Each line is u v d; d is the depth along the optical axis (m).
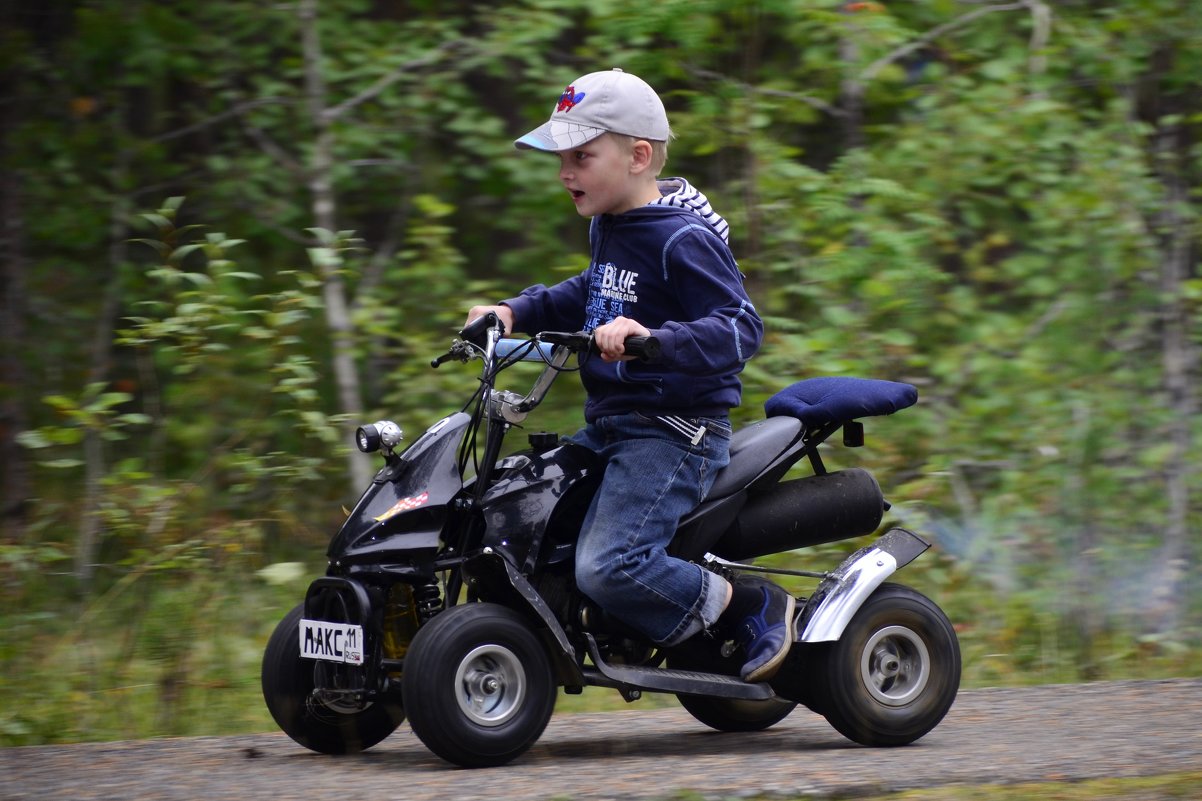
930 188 25.61
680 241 12.25
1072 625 20.03
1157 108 28.58
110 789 11.40
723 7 23.89
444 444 12.27
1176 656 19.58
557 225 28.02
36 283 28.23
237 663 17.88
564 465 12.34
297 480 22.83
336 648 11.74
